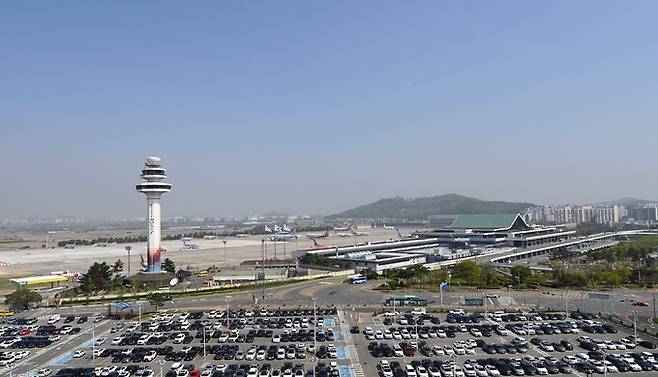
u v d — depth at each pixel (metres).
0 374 104.38
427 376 99.56
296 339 127.94
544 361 105.88
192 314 160.62
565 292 191.25
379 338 127.44
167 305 180.00
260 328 140.88
